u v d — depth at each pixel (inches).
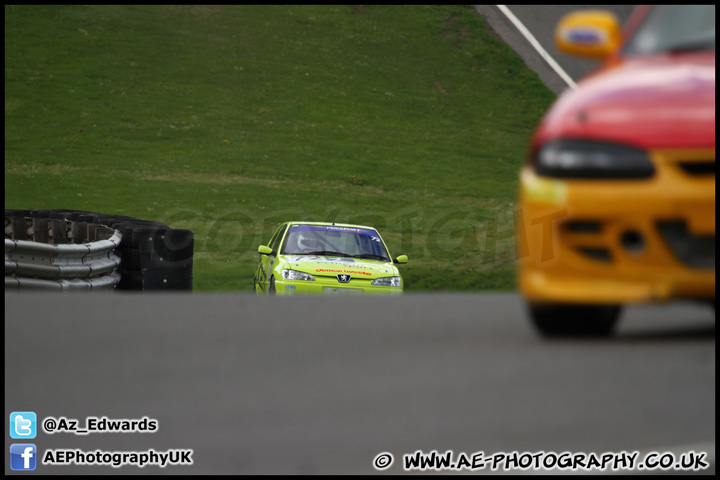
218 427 416.2
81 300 888.9
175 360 583.2
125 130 6294.3
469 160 6156.5
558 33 789.9
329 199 5162.4
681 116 605.9
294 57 7628.0
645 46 759.7
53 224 1878.7
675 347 634.2
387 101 7076.8
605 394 484.7
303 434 405.4
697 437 401.7
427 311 852.0
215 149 6063.0
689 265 596.7
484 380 521.7
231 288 3284.9
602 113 635.5
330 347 637.9
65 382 512.4
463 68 7618.1
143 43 7623.0
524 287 663.8
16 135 6038.4
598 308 681.0
